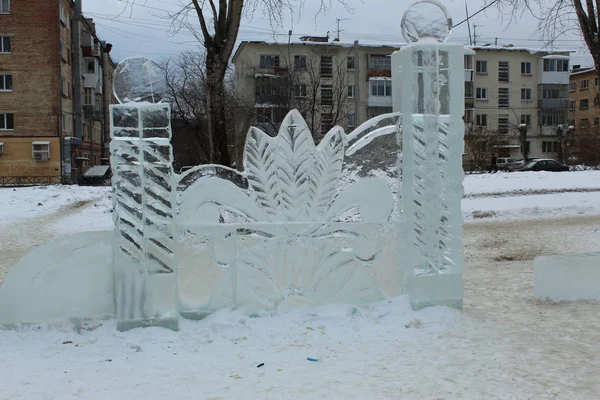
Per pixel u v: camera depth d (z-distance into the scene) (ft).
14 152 125.39
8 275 15.90
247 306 17.22
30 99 125.29
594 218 48.32
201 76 127.65
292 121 17.69
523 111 187.32
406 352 14.60
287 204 17.65
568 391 12.25
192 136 130.41
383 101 160.15
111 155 15.87
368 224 18.08
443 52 17.98
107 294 16.29
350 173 18.04
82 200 65.41
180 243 16.89
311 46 153.99
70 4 139.64
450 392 12.14
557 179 72.90
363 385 12.48
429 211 17.88
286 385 12.47
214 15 44.57
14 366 13.50
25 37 124.36
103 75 167.53
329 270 17.83
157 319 16.05
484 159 148.97
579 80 208.85
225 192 17.13
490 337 15.81
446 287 17.99
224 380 12.76
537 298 19.92
